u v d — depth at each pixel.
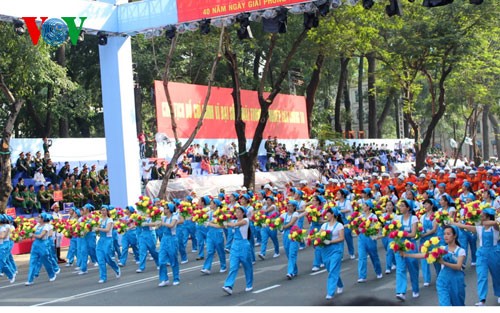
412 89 38.72
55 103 32.41
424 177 24.98
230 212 15.34
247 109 34.47
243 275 14.94
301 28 35.69
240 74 41.03
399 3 16.41
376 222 13.47
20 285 15.78
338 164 38.00
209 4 19.62
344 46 30.41
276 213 15.32
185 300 12.17
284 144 35.97
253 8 18.75
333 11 26.14
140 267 16.34
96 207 26.09
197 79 39.94
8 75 23.39
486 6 30.69
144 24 20.98
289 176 32.66
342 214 17.00
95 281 15.36
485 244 10.83
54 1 19.41
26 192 23.86
